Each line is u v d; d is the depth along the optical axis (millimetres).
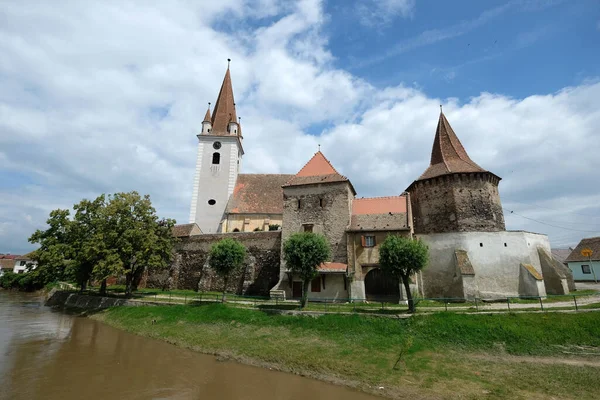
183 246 38062
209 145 45625
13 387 13555
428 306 23047
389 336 18172
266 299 28656
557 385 12570
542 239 28938
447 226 29703
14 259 88562
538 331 17016
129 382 14289
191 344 20125
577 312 18406
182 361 17297
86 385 13898
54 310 36000
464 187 29859
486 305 22688
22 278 64500
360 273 26812
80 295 36562
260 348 18297
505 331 17188
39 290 61312
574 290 29562
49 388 13508
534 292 24938
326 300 27016
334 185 30297
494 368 14414
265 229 38531
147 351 19219
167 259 35906
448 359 15500
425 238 29031
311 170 32750
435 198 31031
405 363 15242
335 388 13516
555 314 18359
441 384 13133
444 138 34938
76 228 35375
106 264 30250
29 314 32844
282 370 15680
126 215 33625
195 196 43531
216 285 33906
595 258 44062
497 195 31000
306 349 17609
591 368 13875
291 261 23797
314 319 20859
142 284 39625
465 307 22000
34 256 35844
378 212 29828
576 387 12344
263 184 44781
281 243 31281
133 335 23375
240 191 43906
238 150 47688
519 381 13055
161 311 26625
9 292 62094
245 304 25859
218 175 44312
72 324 27375
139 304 29453
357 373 14609
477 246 27422
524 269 25953
